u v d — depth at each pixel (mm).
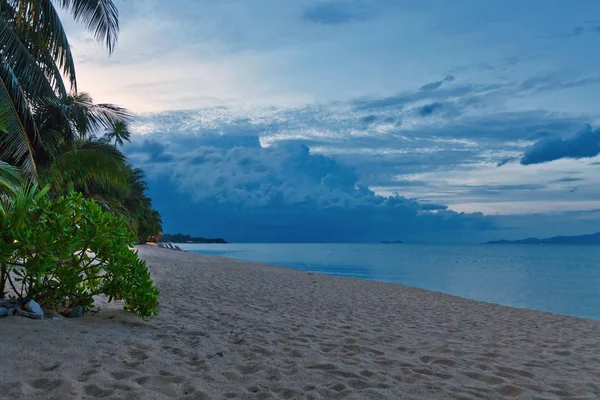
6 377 3246
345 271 40844
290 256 80938
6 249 4676
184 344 4848
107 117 16062
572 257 101812
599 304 20391
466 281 32250
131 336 4844
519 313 11211
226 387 3578
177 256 30047
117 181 16750
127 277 5914
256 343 5203
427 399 3637
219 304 8391
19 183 9195
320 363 4434
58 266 5242
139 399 3139
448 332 7434
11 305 4914
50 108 14164
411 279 33219
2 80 11125
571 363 5469
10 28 11250
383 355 5121
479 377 4402
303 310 8750
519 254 126562
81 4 12094
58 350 3936
